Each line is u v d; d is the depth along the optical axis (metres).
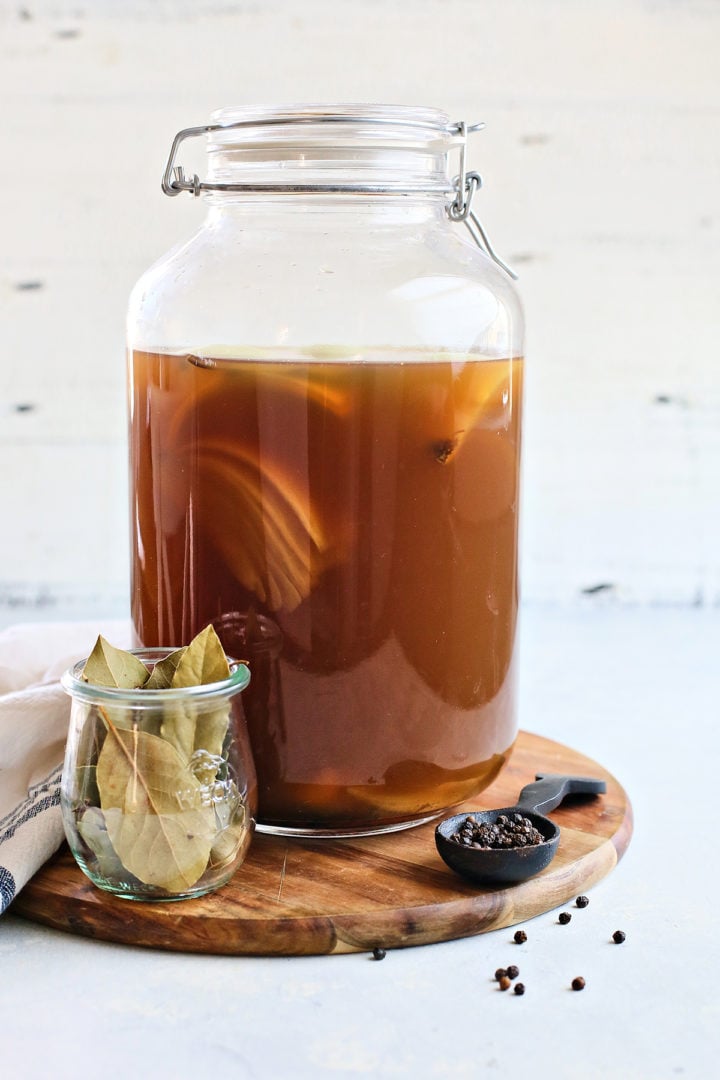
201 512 0.84
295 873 0.83
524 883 0.82
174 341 0.84
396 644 0.83
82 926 0.80
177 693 0.79
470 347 0.84
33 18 1.30
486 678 0.86
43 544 1.38
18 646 0.98
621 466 1.38
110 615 1.38
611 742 1.05
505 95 1.32
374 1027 0.74
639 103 1.33
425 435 0.82
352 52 1.31
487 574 0.86
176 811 0.79
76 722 0.81
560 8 1.31
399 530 0.82
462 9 1.31
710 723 1.09
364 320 0.82
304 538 0.82
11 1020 0.75
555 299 1.35
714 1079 0.72
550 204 1.34
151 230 1.33
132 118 1.32
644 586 1.41
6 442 1.36
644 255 1.35
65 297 1.34
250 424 0.82
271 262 0.85
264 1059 0.73
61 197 1.32
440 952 0.80
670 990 0.77
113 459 1.37
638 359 1.36
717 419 1.38
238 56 1.31
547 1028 0.75
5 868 0.80
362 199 0.86
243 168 0.85
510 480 0.87
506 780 0.94
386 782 0.84
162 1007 0.76
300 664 0.83
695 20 1.32
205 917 0.79
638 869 0.88
